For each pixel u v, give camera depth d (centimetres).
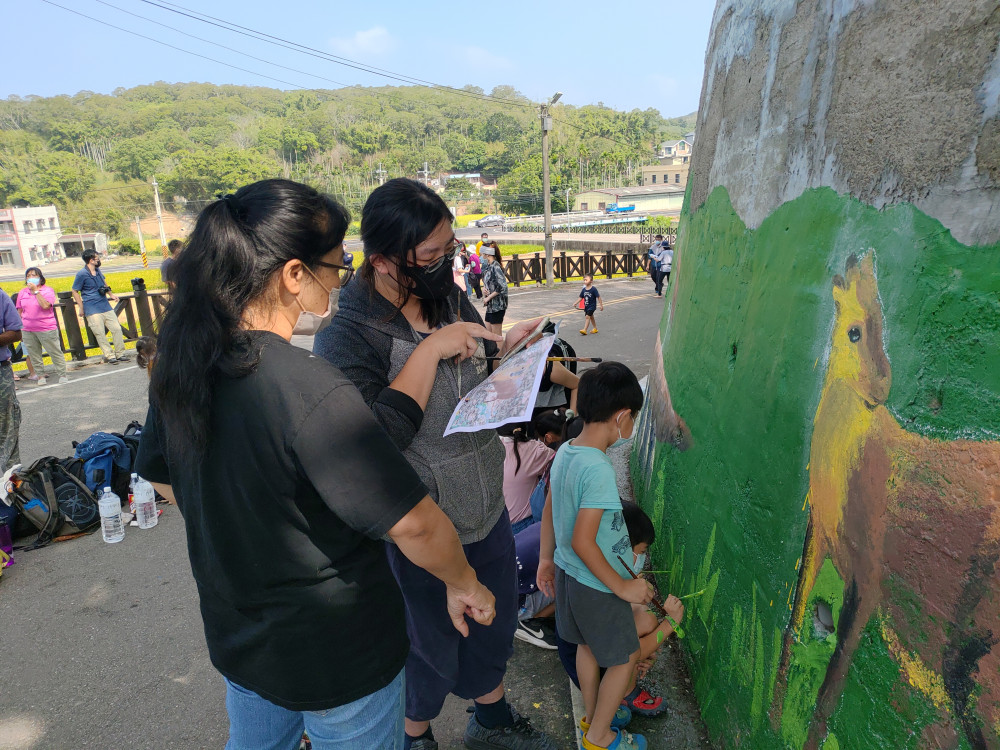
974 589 107
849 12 176
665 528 303
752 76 263
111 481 457
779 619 175
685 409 301
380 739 142
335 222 129
